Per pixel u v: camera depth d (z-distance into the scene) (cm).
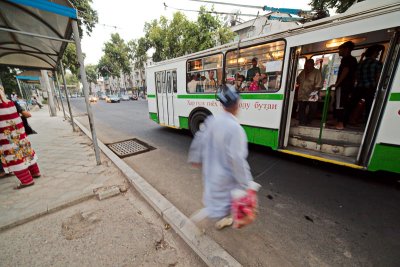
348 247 210
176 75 638
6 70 2078
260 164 438
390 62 289
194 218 206
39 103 2214
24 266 187
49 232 231
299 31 364
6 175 382
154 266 187
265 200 300
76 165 426
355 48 489
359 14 300
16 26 404
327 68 659
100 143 600
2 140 301
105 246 210
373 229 236
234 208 172
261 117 446
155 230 235
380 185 338
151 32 1884
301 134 454
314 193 317
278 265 188
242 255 199
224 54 488
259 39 421
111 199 302
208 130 180
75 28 341
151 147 577
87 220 253
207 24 1568
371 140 320
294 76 402
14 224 241
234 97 166
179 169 419
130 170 381
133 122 1045
